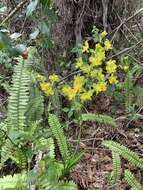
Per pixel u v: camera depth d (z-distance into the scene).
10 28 1.83
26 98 1.39
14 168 1.35
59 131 1.34
